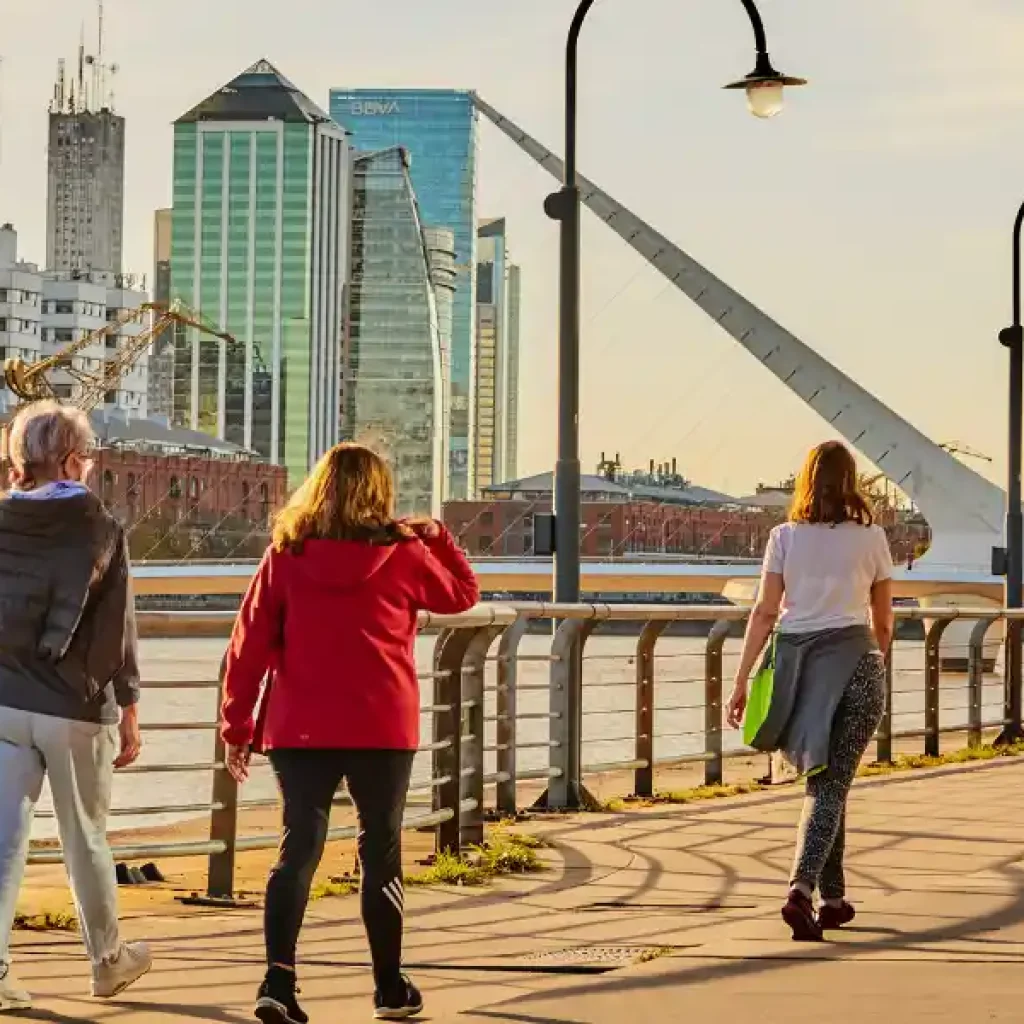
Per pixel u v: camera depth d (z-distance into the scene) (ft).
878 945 64.34
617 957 64.08
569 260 130.52
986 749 163.43
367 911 53.88
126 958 56.85
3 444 55.42
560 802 114.52
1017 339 215.92
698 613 124.98
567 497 127.54
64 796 54.49
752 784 130.21
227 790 80.94
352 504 53.67
